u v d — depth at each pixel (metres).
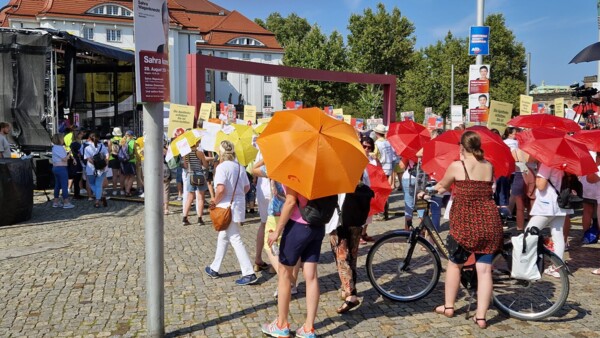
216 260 6.40
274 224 5.75
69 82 18.70
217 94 71.88
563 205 5.86
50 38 16.39
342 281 5.19
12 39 15.84
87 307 5.33
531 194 6.98
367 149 7.58
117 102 26.09
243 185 6.23
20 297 5.64
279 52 73.94
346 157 4.07
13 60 15.88
